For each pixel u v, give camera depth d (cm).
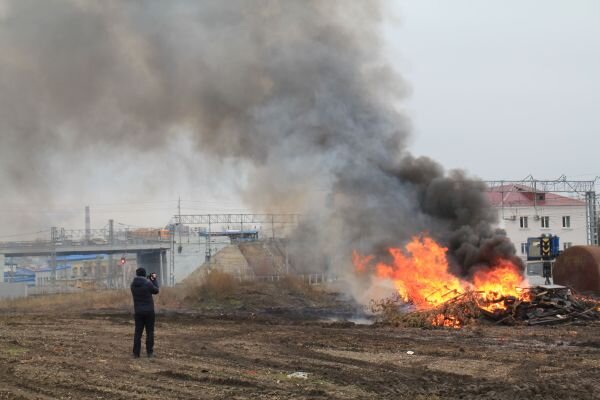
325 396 994
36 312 3098
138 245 5947
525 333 1784
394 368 1246
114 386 1066
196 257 5941
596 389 1044
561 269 2889
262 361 1333
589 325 1977
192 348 1535
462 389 1050
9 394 991
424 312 2095
